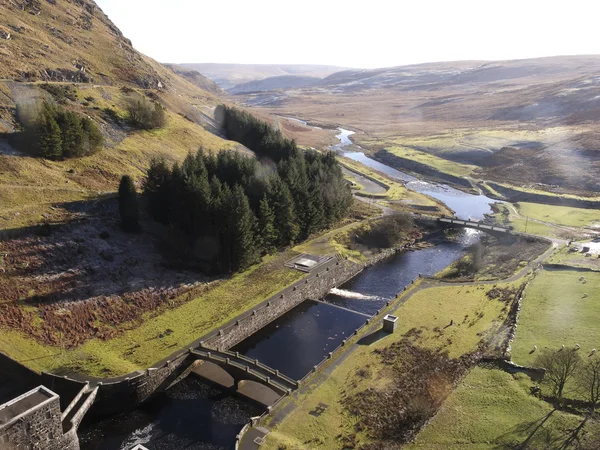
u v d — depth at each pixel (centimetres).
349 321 6756
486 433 4172
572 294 6519
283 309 6888
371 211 10988
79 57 12612
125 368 5078
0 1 12388
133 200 7238
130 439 4509
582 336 5450
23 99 8950
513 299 6662
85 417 4703
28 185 7212
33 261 6078
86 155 8650
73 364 5091
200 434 4572
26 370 4916
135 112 10488
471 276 7762
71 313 5772
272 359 5803
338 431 4322
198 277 7125
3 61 10038
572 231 9656
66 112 8375
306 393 4822
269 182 8112
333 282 7906
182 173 7544
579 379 4606
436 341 5734
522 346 5450
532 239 9112
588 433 3997
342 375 5119
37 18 13112
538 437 4025
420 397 4725
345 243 9281
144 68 14762
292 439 4197
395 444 4162
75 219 6950
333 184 9700
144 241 7350
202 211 7269
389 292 7794
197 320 6169
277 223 8219
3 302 5494
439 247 9725
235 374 5197
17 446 3522
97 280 6334
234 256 7356
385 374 5128
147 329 5912
